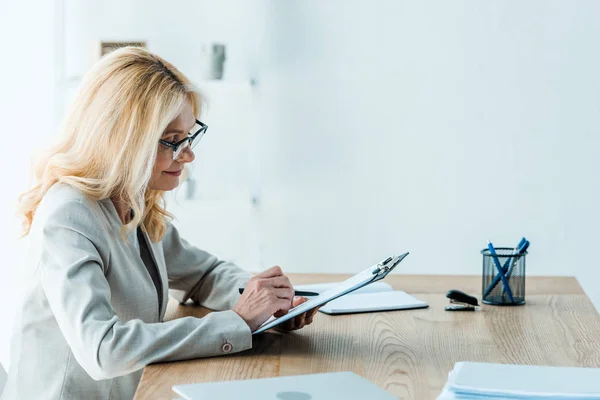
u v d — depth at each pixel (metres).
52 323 1.42
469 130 3.21
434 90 3.21
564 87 3.17
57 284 1.29
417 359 1.26
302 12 3.20
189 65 3.24
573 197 3.21
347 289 1.32
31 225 1.53
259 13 3.20
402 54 3.20
